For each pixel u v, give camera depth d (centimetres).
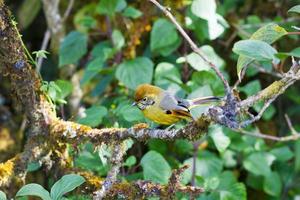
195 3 899
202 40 1078
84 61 1308
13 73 734
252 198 1158
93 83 1260
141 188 676
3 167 755
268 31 666
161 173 794
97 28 1205
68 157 790
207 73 955
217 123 609
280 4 1291
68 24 1362
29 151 768
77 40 1083
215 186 899
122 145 708
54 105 768
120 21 1109
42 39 1452
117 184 695
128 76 973
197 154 990
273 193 1060
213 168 973
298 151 1101
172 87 948
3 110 1271
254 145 1068
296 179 1166
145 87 763
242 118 606
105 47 1108
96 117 835
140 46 1197
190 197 655
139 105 764
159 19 1033
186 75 1038
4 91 1289
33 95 747
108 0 1051
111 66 1104
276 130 1264
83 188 754
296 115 1327
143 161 805
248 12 1303
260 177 1100
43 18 1457
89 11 1273
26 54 805
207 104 762
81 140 732
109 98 1102
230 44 1228
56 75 1330
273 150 1085
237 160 1097
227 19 1211
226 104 594
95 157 850
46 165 782
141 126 691
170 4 1049
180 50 1141
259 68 1099
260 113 592
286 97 1326
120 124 883
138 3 1201
